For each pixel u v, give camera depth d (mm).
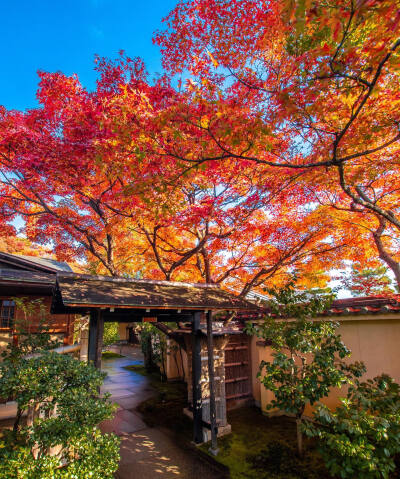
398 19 2447
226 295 7012
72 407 3578
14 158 6738
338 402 6383
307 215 8438
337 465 3943
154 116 4879
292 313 5484
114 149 5492
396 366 5633
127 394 9859
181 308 5395
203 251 9328
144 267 12516
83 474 3260
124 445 5926
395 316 5352
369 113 4973
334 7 2402
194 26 5871
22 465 3117
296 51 4059
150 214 7090
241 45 5457
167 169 5625
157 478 4727
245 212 7438
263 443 5914
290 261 8703
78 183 7230
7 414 7012
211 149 5156
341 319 6262
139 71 6703
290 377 5121
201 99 4391
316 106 4348
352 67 3662
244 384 8516
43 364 3785
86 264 16141
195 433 5957
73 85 6508
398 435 3877
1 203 8461
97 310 5070
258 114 4117
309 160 6422
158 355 13062
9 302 8125
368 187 7371
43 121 6684
